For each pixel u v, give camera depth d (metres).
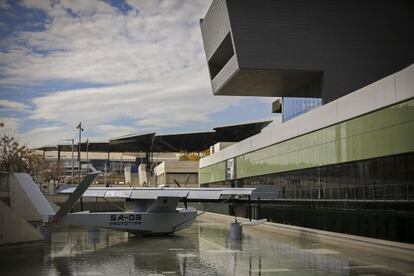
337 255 21.78
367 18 44.19
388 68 44.03
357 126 26.62
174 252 22.78
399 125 22.48
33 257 20.58
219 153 65.25
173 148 131.38
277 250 23.67
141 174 109.94
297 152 36.12
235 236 29.02
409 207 21.80
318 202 32.34
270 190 30.27
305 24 43.56
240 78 45.84
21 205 36.31
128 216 30.00
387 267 18.00
